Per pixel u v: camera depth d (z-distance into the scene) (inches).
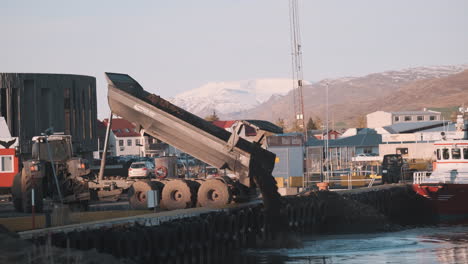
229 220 1196.5
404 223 1743.4
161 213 1125.1
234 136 1222.3
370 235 1487.5
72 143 1446.9
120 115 1326.3
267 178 1266.0
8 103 3307.1
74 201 1325.0
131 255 959.6
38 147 1349.7
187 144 1269.7
